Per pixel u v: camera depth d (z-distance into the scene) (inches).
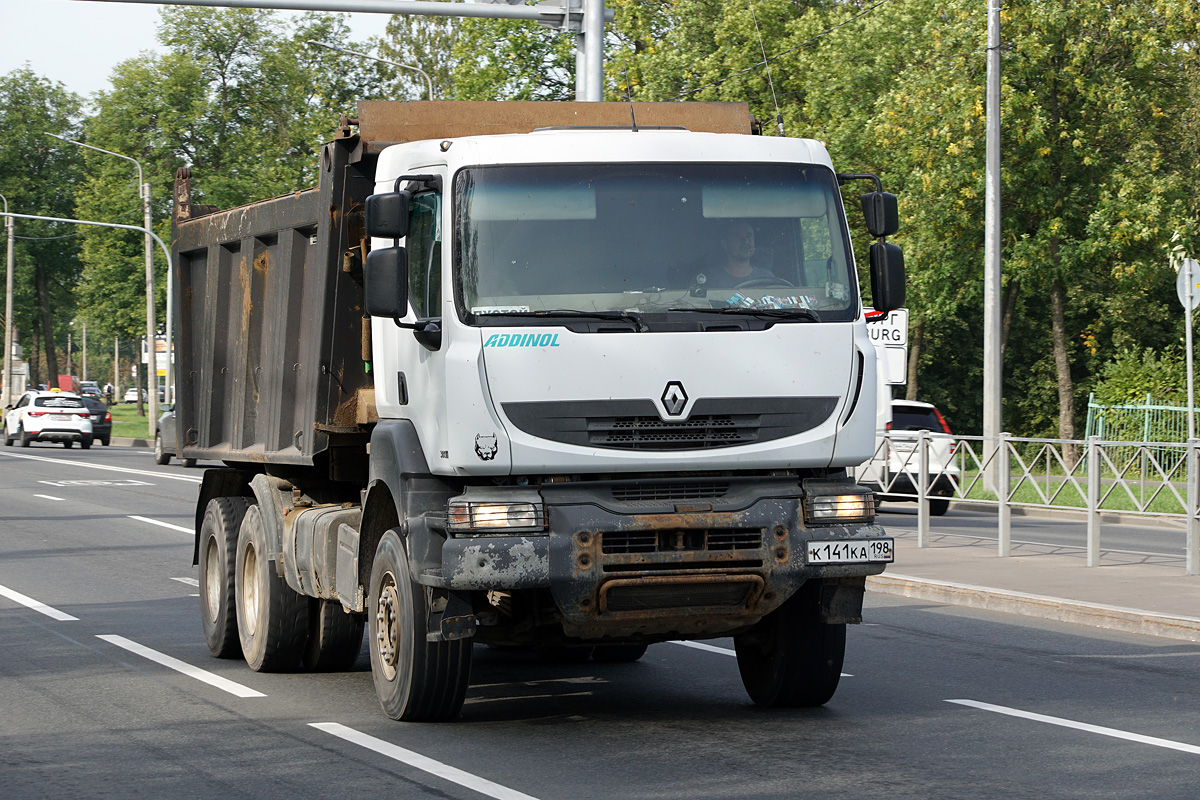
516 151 706.8
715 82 4448.8
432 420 698.8
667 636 744.3
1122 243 3348.9
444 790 609.9
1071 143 3336.6
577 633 711.1
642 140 721.0
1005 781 621.0
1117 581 1318.9
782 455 703.1
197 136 6747.1
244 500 1024.2
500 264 692.7
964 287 3668.8
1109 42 3329.2
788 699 791.7
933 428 2407.7
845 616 730.8
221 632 982.4
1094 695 839.1
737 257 716.7
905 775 632.4
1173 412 2923.2
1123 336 4972.9
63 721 771.4
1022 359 5374.0
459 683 732.7
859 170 4136.3
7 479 3078.2
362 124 836.6
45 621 1170.0
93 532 1967.3
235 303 1059.3
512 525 667.4
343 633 917.2
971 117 3208.7
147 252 4847.4
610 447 684.1
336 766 657.6
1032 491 1519.4
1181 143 3998.5
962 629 1120.2
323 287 853.8
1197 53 3496.6
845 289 729.0
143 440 5068.9
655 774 636.1
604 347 684.7
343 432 855.7
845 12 4507.9
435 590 701.9
